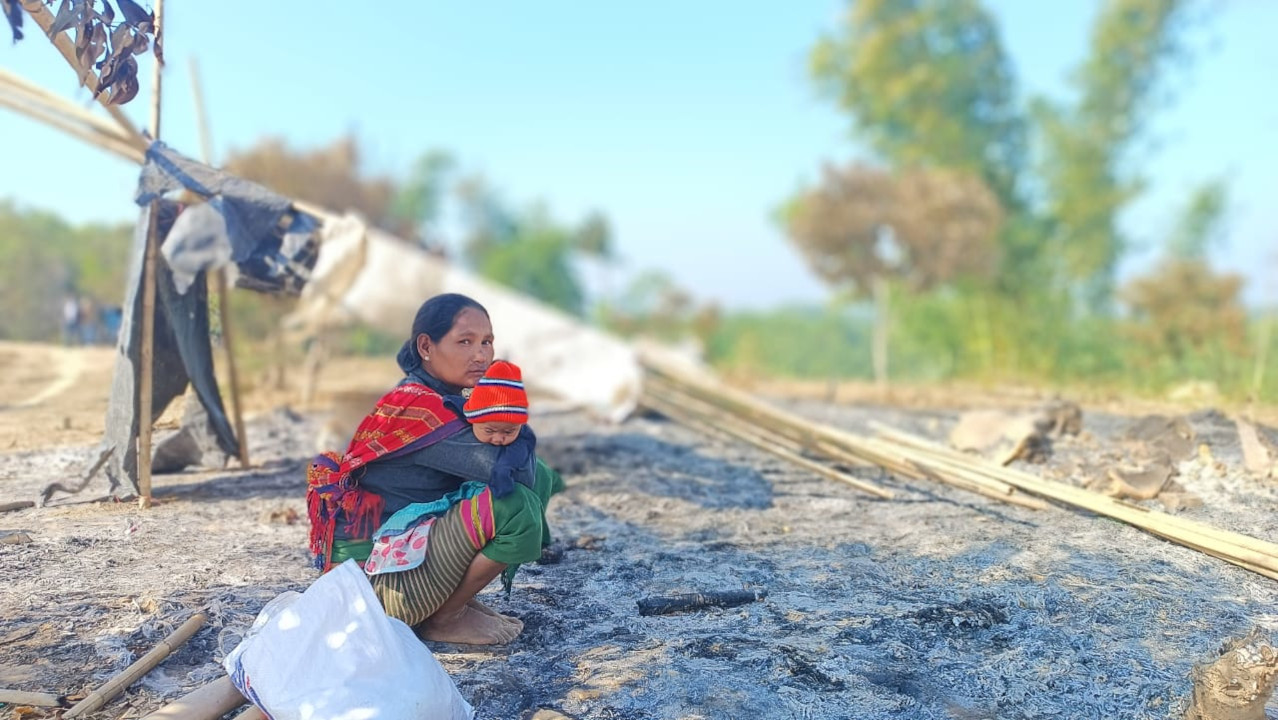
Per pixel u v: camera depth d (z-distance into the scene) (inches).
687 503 191.5
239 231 169.0
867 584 139.1
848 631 120.4
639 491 202.2
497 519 99.7
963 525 170.9
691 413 299.7
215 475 205.3
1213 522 166.1
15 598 123.4
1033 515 177.3
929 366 663.8
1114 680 106.2
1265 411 283.3
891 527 171.2
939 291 609.0
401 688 86.5
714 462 236.8
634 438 273.6
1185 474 196.4
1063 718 98.5
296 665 88.4
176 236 181.3
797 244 571.5
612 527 172.9
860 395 402.9
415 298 456.8
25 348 336.5
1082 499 173.8
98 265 369.1
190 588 129.3
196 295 189.5
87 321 359.3
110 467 175.3
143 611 120.0
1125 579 138.4
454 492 106.6
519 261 1791.3
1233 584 136.4
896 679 107.1
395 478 104.6
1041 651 114.2
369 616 90.0
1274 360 368.5
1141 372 411.5
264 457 226.7
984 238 556.1
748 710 99.1
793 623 123.8
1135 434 230.8
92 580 131.6
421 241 477.4
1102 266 671.8
